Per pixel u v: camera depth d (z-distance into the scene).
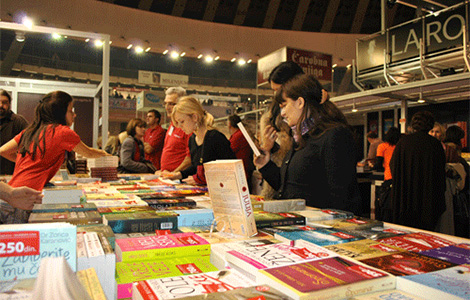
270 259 0.68
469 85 3.75
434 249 0.78
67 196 1.48
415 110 5.83
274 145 1.90
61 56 19.36
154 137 4.38
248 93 22.03
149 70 21.73
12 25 3.56
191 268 0.71
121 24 14.84
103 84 3.92
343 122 1.46
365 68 5.17
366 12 21.42
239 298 0.49
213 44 16.48
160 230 1.00
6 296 0.48
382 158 4.18
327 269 0.61
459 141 3.46
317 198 1.42
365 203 4.77
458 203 2.81
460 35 3.90
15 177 1.83
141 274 0.67
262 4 21.39
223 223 1.01
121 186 2.06
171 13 21.20
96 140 4.68
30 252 0.56
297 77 1.48
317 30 22.19
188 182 2.21
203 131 2.37
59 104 1.98
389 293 0.56
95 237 0.78
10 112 3.50
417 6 5.18
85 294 0.42
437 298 0.52
